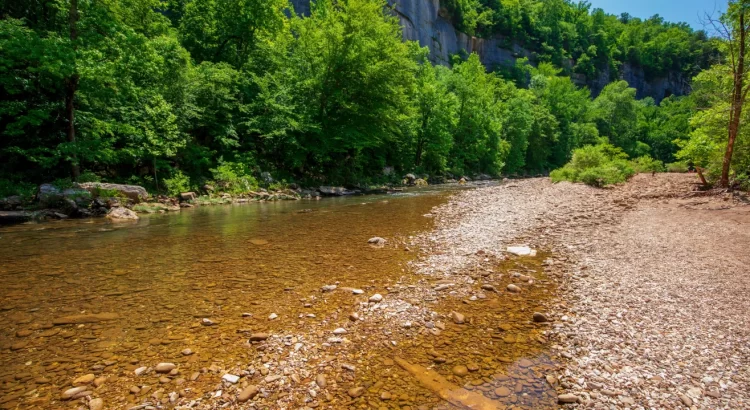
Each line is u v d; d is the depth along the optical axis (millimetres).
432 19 77938
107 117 17500
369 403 3666
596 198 17281
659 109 94062
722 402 3658
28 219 12969
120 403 3590
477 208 16469
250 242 10383
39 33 17016
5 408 3467
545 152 63719
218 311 5801
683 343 4805
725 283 6891
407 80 29797
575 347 4773
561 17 123812
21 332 4980
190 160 20953
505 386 3953
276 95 25203
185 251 9328
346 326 5355
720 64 16453
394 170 36469
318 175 27750
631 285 6930
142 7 23859
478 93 47562
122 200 15570
